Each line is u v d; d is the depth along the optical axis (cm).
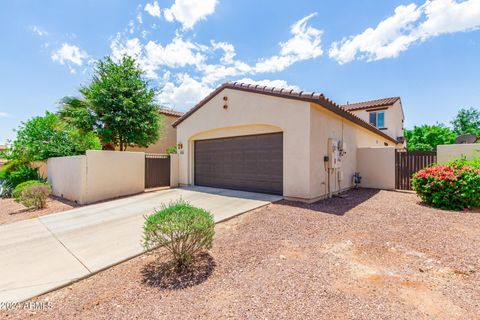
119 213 745
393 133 2080
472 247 432
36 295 317
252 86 941
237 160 1061
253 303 282
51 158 1222
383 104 2072
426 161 1104
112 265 400
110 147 1278
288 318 253
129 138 1231
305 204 787
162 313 270
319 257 403
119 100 1169
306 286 314
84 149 1353
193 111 1209
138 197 993
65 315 275
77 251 460
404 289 303
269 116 903
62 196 1101
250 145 1009
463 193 712
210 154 1184
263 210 723
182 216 371
